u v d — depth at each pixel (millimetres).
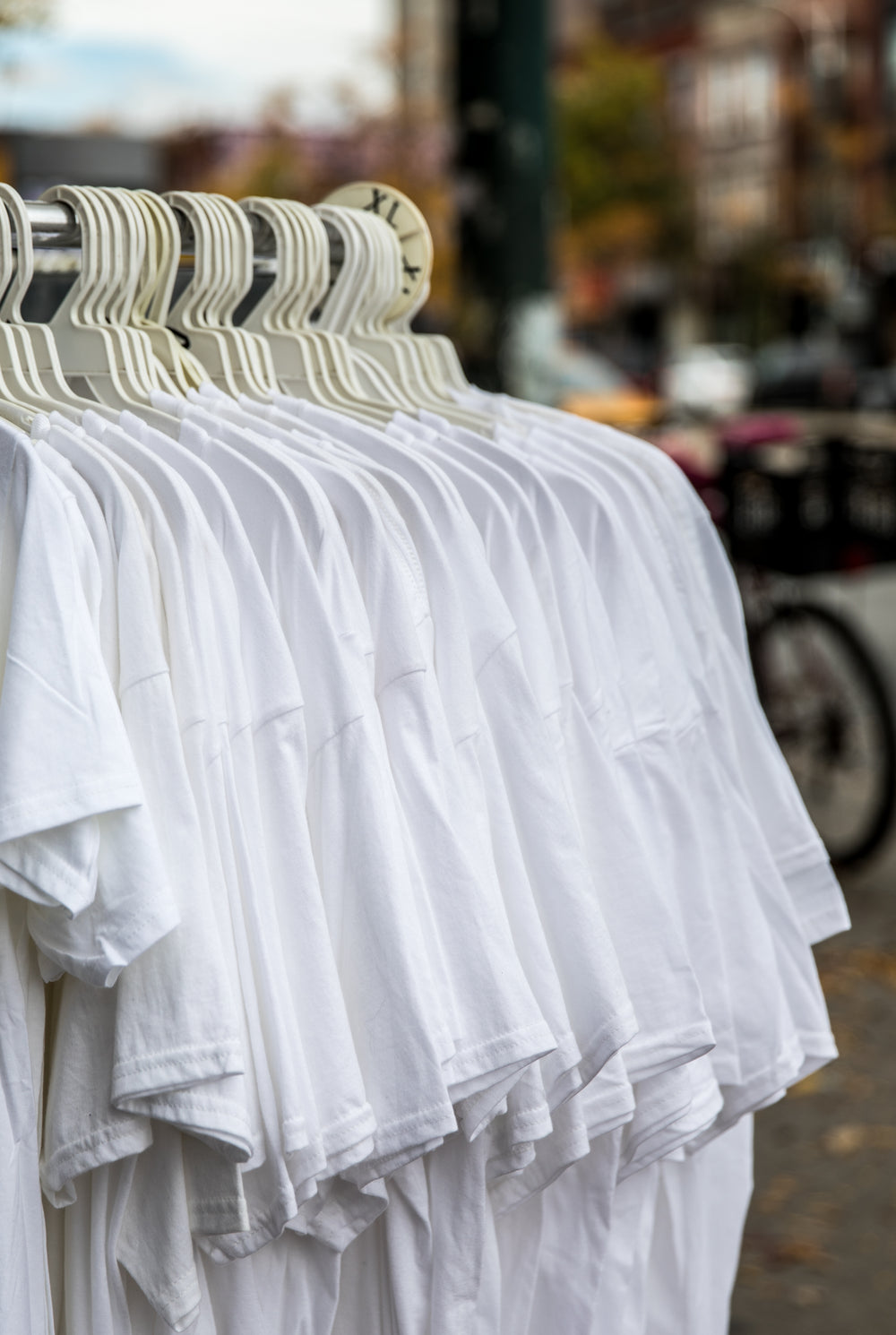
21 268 1283
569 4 44500
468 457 1423
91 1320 1199
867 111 35156
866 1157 2861
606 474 1548
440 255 8539
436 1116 1140
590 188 32781
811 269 34094
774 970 1517
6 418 1202
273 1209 1169
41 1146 1189
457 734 1276
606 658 1430
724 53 38531
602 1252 1481
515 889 1271
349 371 1534
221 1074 1062
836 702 4223
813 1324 2383
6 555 1083
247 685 1167
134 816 1027
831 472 4133
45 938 1053
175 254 1421
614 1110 1353
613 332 36562
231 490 1242
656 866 1447
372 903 1159
